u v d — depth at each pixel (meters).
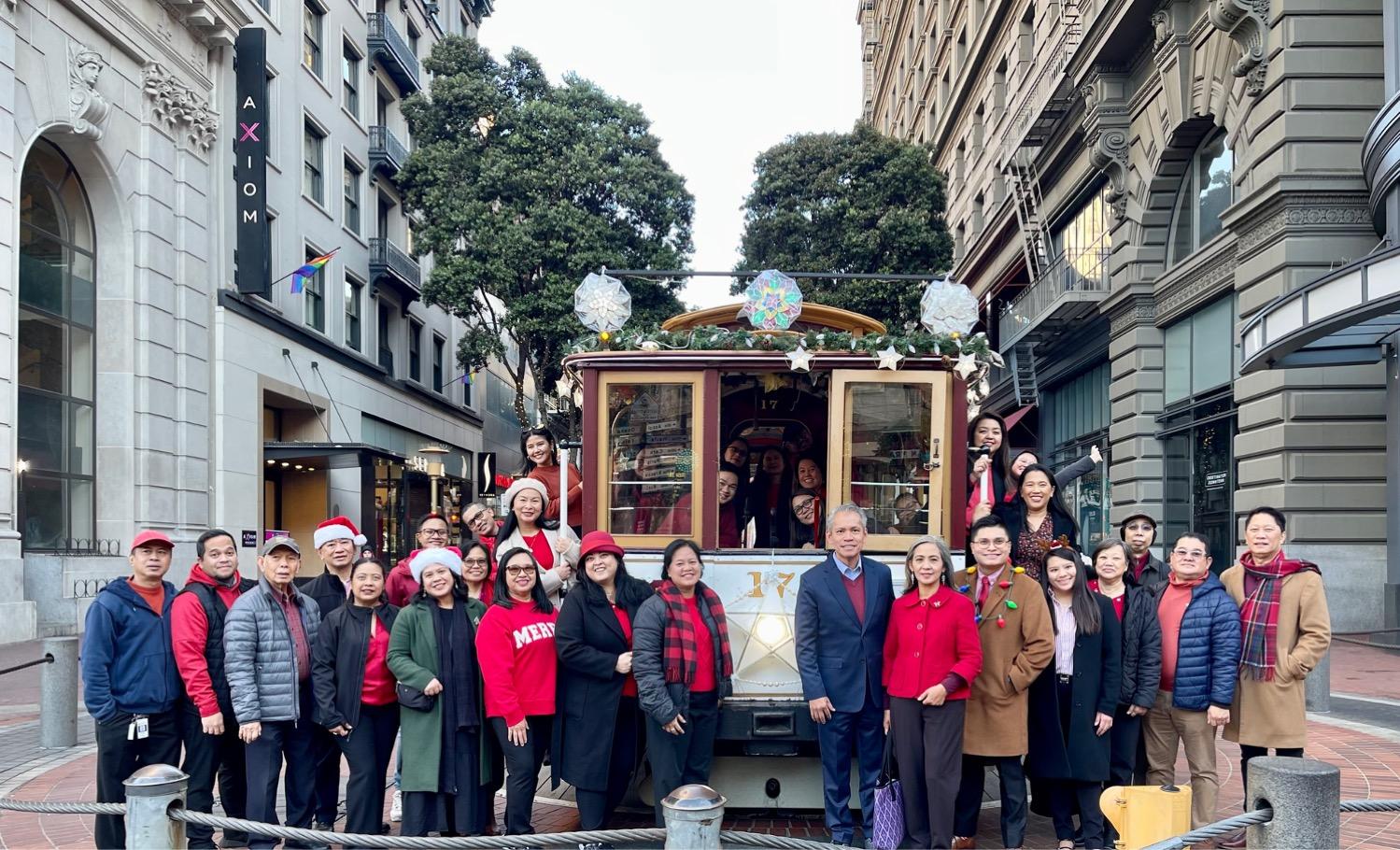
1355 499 13.91
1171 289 18.22
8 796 6.89
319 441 25.91
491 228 24.61
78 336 17.28
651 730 5.41
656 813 5.39
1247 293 15.18
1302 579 5.34
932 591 5.34
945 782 5.17
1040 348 25.02
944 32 35.81
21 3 15.03
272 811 5.37
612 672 5.39
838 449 6.30
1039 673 5.28
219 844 5.76
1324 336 12.40
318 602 6.09
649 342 6.49
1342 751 7.72
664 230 25.91
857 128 26.84
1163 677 5.62
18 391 15.38
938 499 6.26
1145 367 19.14
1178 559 5.59
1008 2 26.95
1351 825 5.94
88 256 17.53
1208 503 17.19
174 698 5.38
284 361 23.66
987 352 6.29
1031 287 24.67
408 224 33.88
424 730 5.38
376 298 30.50
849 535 5.48
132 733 5.24
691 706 5.43
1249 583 5.54
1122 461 19.89
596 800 5.44
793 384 6.81
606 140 25.27
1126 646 5.53
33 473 16.06
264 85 21.34
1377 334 13.03
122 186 17.62
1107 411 22.16
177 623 5.34
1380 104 14.05
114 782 5.24
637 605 5.62
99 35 16.98
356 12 29.69
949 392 6.32
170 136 19.02
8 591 14.13
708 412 6.34
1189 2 17.20
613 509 6.38
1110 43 19.22
